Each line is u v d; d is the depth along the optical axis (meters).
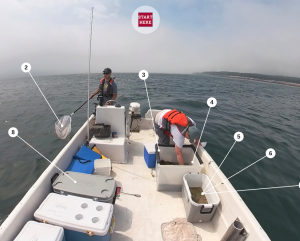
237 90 25.25
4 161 5.71
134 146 3.64
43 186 1.86
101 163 2.60
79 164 2.48
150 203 2.31
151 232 1.94
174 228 1.98
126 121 3.40
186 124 2.30
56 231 1.41
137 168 2.96
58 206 1.64
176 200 2.38
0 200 4.17
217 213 2.02
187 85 28.36
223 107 11.80
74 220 1.53
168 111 2.60
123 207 2.23
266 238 1.36
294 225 3.02
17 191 4.48
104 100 3.74
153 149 2.90
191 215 2.02
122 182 2.64
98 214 1.59
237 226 1.63
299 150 5.92
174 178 2.40
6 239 1.33
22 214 1.52
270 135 7.04
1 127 8.74
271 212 3.27
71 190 1.86
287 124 9.01
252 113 10.71
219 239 1.91
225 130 7.09
